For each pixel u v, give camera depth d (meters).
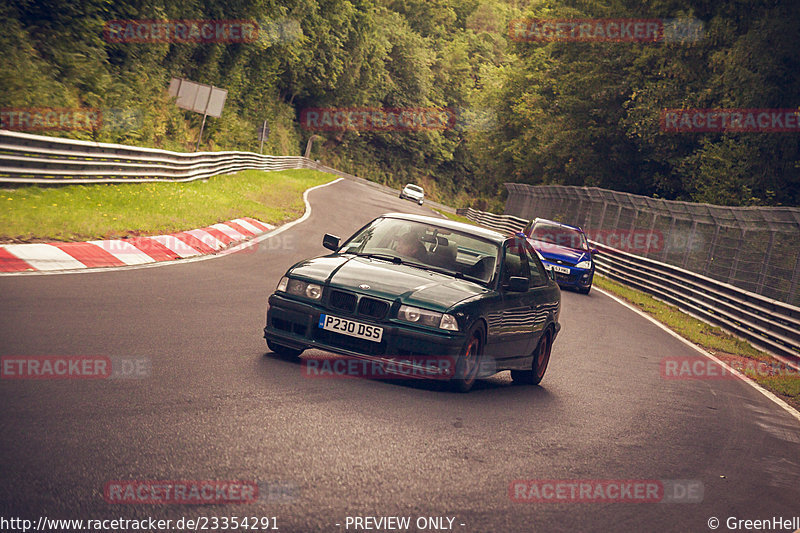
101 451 11.52
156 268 31.27
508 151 178.00
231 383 16.59
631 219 78.12
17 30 62.12
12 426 11.91
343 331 18.77
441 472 13.28
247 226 51.88
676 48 97.50
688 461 17.25
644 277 67.69
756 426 22.89
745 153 86.12
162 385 15.53
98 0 72.88
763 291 47.50
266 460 12.35
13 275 24.77
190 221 45.41
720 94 92.88
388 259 21.41
